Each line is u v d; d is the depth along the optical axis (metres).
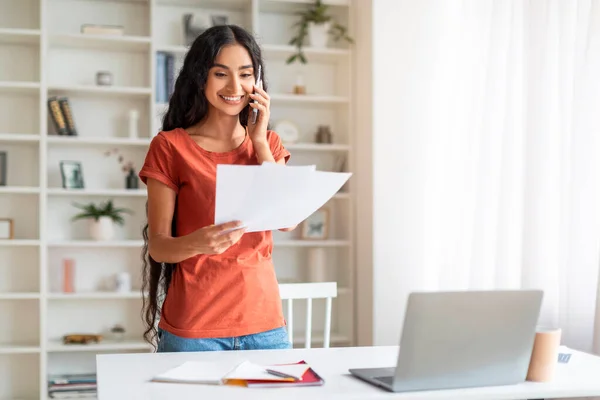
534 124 3.24
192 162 1.96
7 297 4.13
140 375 1.65
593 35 2.93
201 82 1.96
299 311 4.72
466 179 3.72
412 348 1.52
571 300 2.98
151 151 1.99
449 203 3.90
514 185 3.42
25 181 4.38
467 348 1.56
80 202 4.47
